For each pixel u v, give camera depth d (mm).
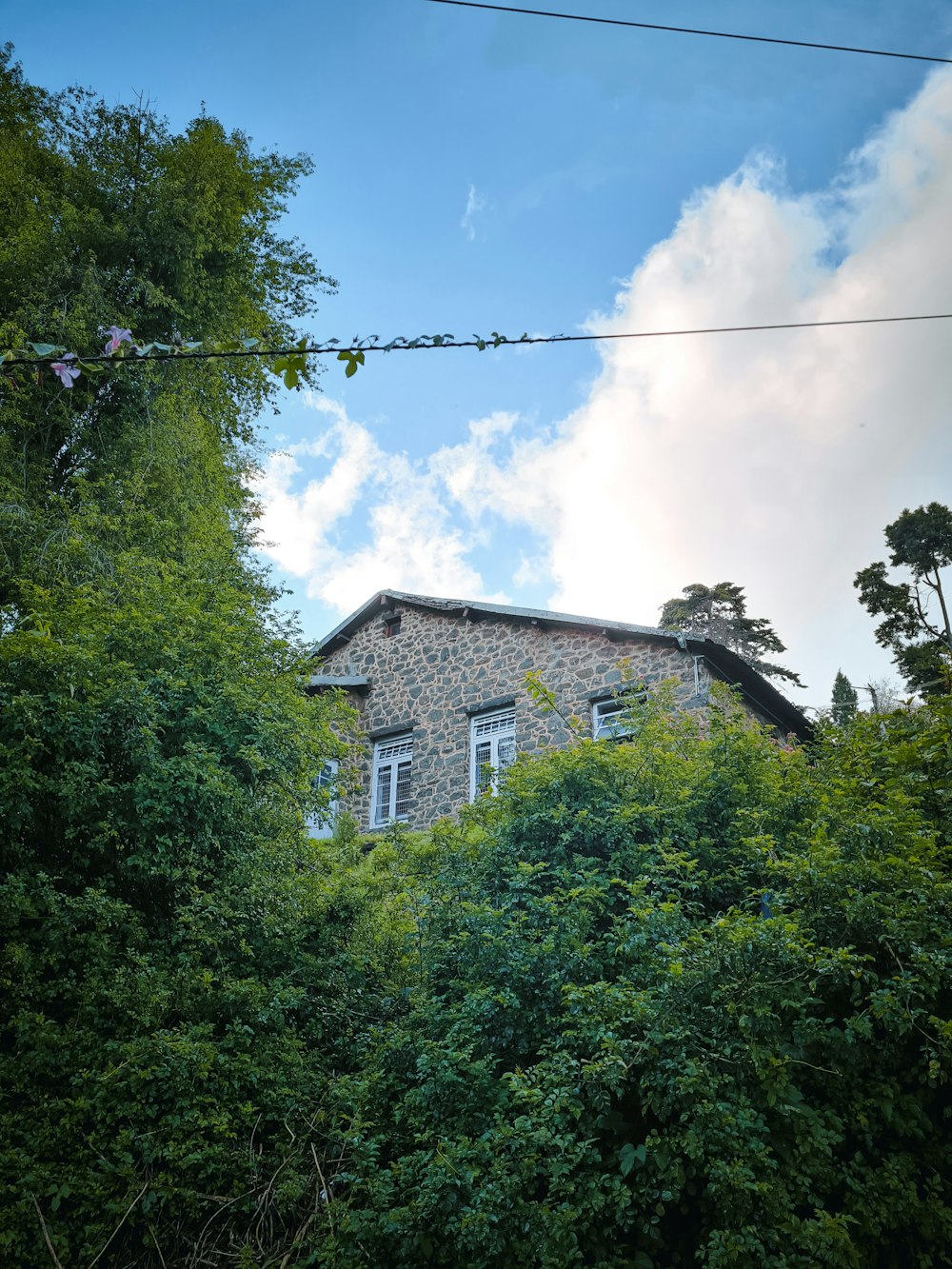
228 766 7062
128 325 11141
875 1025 4520
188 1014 5824
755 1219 3908
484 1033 5324
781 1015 4648
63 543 9672
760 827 6180
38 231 10828
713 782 6793
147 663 7121
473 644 14125
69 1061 5148
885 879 4934
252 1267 4672
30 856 5941
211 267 12930
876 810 5832
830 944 4762
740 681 11938
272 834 7406
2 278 10586
